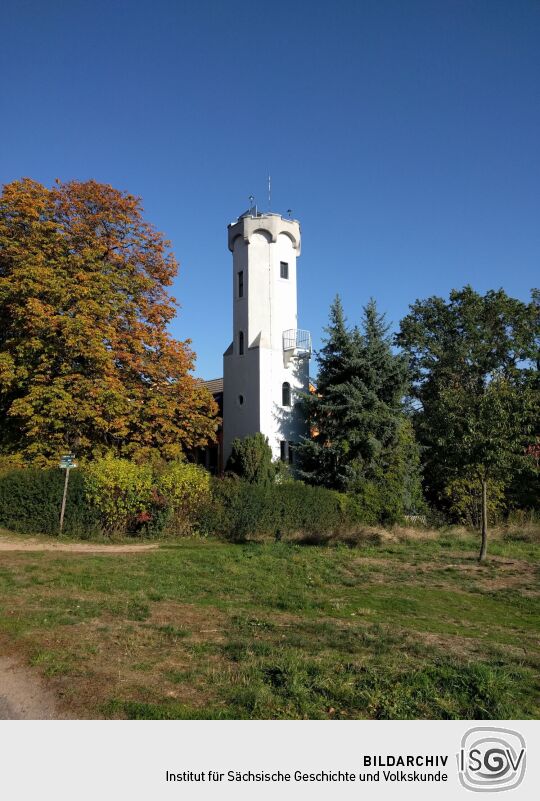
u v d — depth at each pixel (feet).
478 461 49.67
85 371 76.54
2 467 71.10
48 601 31.19
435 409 56.54
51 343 73.36
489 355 120.16
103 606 30.32
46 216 82.02
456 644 25.12
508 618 31.48
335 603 33.06
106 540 60.85
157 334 86.89
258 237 115.03
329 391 98.07
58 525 61.82
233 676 19.84
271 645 23.71
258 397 107.76
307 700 17.65
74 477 62.95
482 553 50.47
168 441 84.23
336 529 68.13
